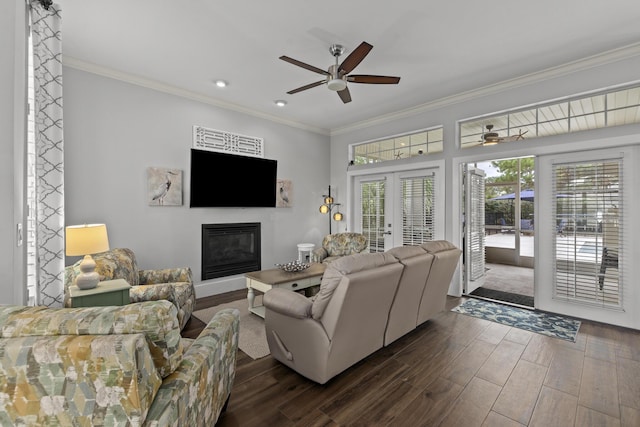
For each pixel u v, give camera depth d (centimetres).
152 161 369
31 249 203
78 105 315
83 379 88
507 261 658
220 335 157
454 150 419
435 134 459
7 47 152
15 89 155
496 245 705
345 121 538
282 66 329
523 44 286
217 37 274
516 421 171
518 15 243
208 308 366
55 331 93
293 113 490
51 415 90
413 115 466
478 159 393
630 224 295
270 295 224
